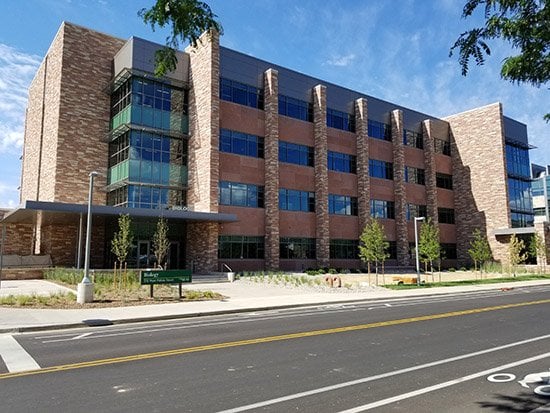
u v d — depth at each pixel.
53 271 26.42
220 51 35.34
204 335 11.00
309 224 38.75
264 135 37.00
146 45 32.00
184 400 5.77
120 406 5.57
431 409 5.33
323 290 23.72
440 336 10.44
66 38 32.62
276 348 9.17
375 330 11.45
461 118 52.44
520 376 6.80
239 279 27.88
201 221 32.00
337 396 5.88
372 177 44.12
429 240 33.38
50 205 24.28
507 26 3.67
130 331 11.88
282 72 39.19
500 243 47.81
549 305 17.16
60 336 11.15
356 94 44.62
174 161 33.59
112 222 31.11
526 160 54.41
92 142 33.22
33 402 5.77
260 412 5.29
